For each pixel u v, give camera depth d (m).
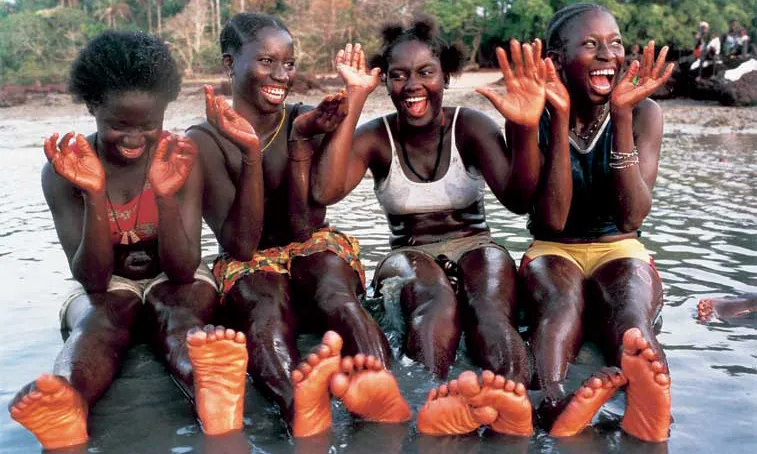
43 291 4.93
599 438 2.87
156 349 3.79
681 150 12.24
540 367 3.36
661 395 2.76
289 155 4.01
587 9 4.14
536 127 3.66
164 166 3.44
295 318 3.79
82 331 3.42
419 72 4.14
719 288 4.66
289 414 2.97
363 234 6.41
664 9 36.69
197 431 3.00
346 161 3.99
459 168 4.37
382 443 2.84
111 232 3.84
